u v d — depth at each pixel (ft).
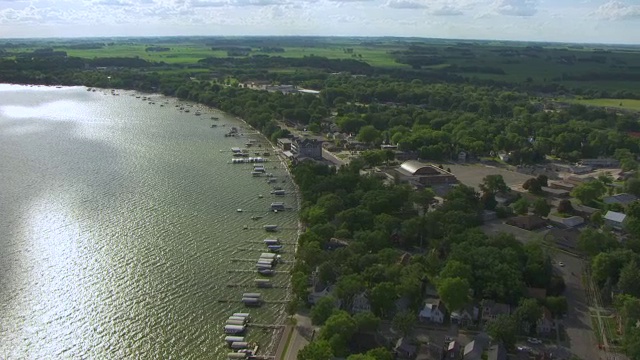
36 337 641.40
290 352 609.42
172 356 613.11
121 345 630.74
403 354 591.78
